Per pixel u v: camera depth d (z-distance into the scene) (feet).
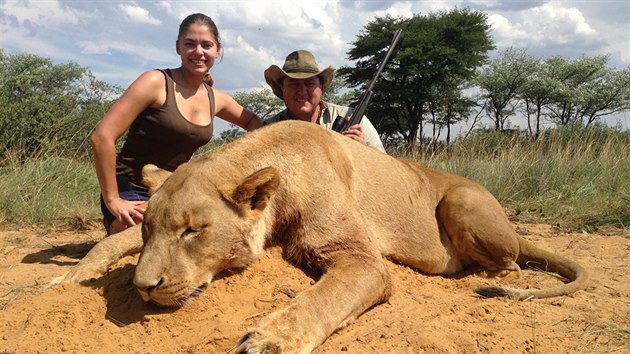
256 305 4.39
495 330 4.40
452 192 6.20
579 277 5.72
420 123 44.52
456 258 6.17
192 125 6.45
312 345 3.89
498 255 6.03
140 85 6.10
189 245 4.28
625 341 4.30
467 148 14.78
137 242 5.51
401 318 4.52
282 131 5.09
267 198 4.56
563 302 5.18
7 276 5.79
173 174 4.60
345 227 4.83
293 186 4.82
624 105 49.42
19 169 10.93
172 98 6.31
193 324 4.18
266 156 4.84
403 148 16.49
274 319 3.88
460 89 45.93
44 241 7.77
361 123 8.05
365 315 4.58
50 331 4.12
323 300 4.17
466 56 41.22
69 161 11.57
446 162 13.80
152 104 6.25
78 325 4.21
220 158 4.67
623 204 9.87
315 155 5.01
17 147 12.88
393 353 3.94
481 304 4.91
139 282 4.08
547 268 6.33
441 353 4.00
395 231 5.78
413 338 4.12
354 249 4.80
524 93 50.60
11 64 30.22
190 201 4.31
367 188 5.63
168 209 4.27
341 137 5.68
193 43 6.36
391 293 4.91
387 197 5.76
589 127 19.94
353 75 43.91
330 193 4.90
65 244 7.55
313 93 7.68
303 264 4.90
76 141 14.51
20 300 4.64
